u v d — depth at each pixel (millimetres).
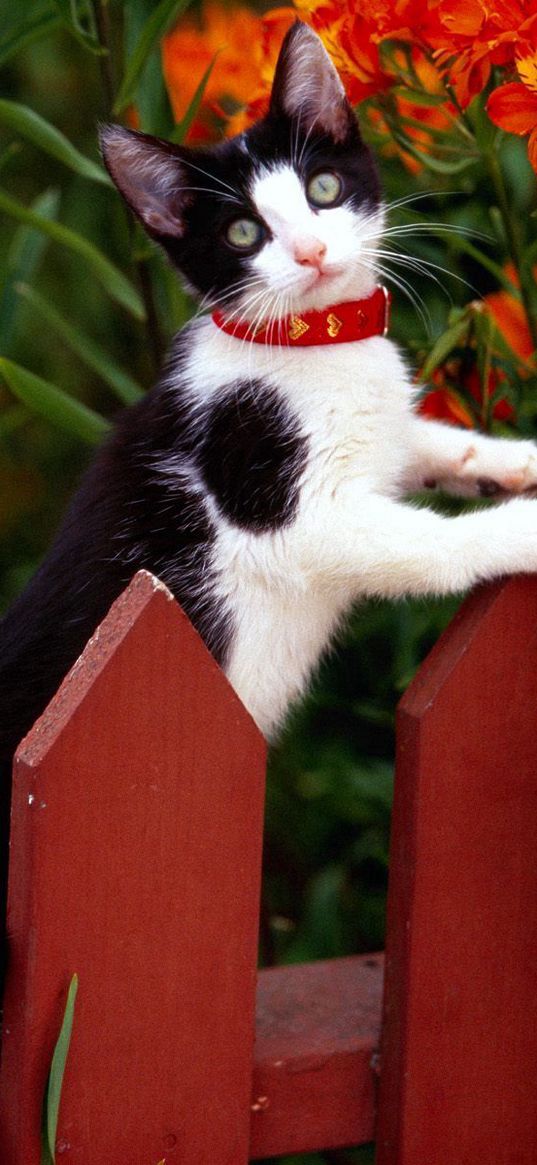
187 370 1180
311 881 1388
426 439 1188
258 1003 1112
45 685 1142
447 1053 1087
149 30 1171
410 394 1189
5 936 1049
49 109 1513
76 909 1032
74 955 1035
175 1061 1055
